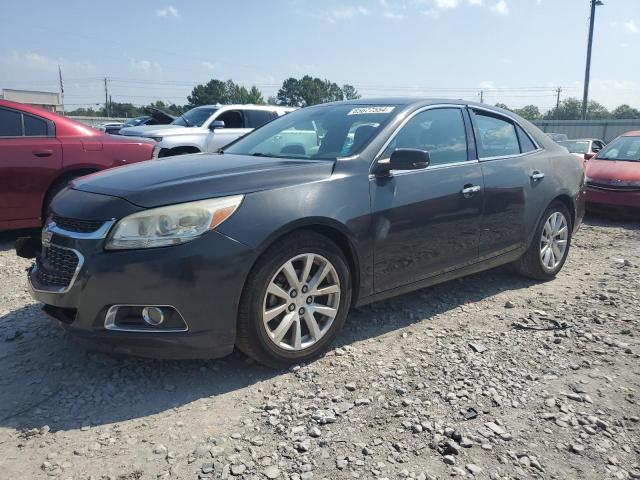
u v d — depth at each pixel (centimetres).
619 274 553
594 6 3588
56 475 235
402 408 290
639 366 345
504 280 526
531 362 347
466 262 436
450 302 459
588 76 3834
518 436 269
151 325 295
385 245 368
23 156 595
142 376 321
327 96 9506
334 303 347
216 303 296
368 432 269
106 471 238
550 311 441
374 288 372
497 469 244
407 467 244
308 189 332
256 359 322
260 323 312
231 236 298
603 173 902
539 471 244
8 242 640
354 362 343
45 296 311
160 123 1391
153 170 353
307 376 324
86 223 299
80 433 266
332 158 374
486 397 303
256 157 395
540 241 505
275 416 281
